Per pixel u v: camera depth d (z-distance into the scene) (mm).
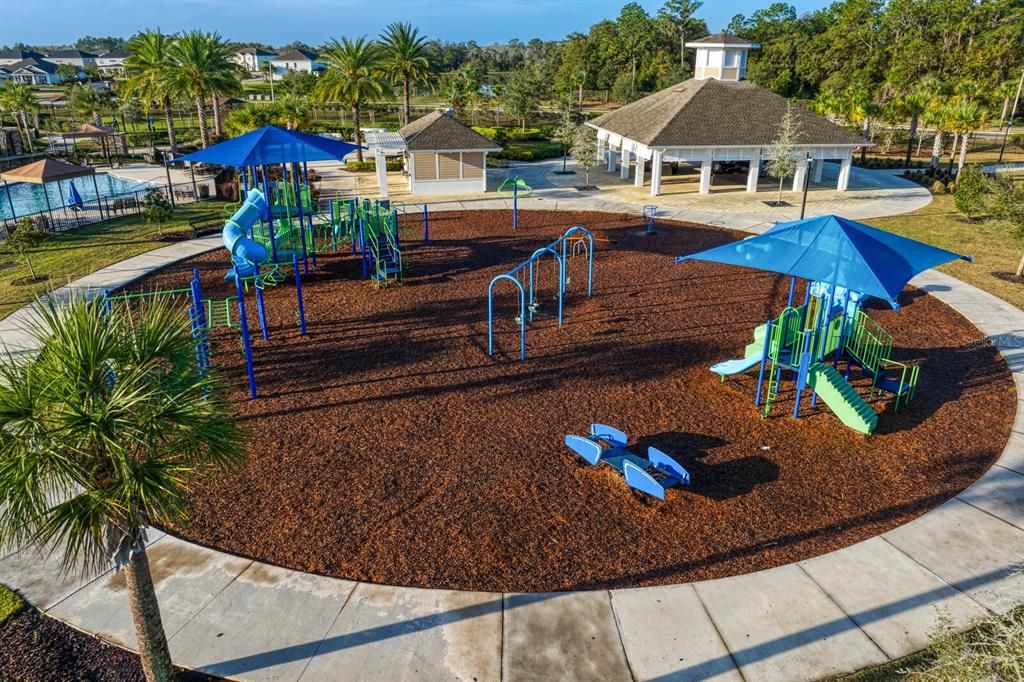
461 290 20578
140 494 5781
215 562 9211
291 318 18281
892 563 9234
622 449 11578
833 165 47250
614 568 9117
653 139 34656
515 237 27219
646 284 21156
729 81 39594
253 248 17562
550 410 13352
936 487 10922
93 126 57188
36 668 7543
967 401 13695
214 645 7867
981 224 28828
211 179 36062
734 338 16891
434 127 36875
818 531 9898
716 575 9008
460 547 9500
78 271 22344
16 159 49781
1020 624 6250
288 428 12664
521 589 8742
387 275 21750
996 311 18766
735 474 11305
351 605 8469
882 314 18719
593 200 35000
